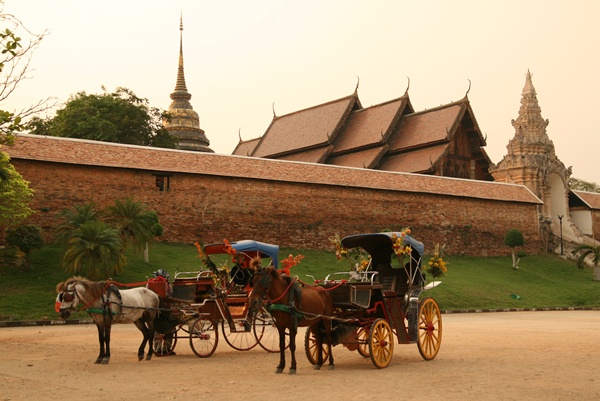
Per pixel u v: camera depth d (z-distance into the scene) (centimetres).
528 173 7212
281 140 8781
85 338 2266
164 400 1080
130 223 3775
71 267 3347
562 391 1141
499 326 2820
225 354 1842
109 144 4500
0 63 1575
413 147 7538
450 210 5947
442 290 4462
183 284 1866
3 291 3275
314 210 5169
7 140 1736
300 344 2114
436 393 1124
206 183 4712
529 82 7625
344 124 8244
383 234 1645
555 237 6962
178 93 10194
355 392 1138
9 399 1099
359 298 1517
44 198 4081
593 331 2544
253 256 1888
